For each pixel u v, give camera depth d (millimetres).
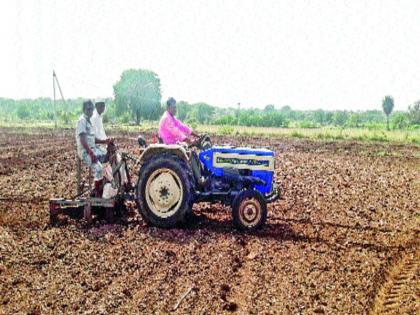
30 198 9938
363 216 8969
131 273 6043
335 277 6020
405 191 11352
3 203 9508
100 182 8156
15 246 6941
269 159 8070
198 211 8969
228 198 8008
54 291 5531
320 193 10852
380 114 102125
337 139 28922
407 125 48500
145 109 59156
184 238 7375
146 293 5500
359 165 15891
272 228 8008
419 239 7695
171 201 7805
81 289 5582
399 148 23188
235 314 5051
